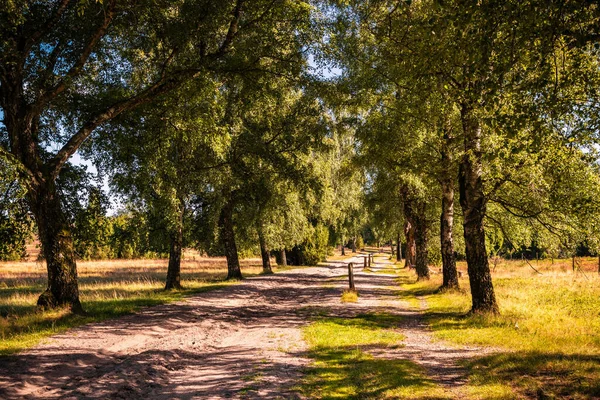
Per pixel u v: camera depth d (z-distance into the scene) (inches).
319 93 600.4
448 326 463.5
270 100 695.1
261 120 863.1
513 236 801.6
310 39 548.1
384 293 828.0
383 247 5516.7
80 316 486.0
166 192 730.8
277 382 269.3
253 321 543.8
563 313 516.7
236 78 608.4
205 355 364.8
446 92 444.8
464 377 274.1
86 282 1181.1
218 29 529.7
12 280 1330.0
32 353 324.5
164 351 347.9
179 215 832.9
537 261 1614.2
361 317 546.0
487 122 258.5
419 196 867.4
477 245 521.7
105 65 579.2
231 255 1109.1
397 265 2046.0
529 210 571.2
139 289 892.0
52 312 470.0
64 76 478.3
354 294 729.6
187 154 776.3
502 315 502.3
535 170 476.7
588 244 579.2
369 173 923.4
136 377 276.7
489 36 252.7
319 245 1974.7
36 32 473.4
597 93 282.4
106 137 602.5
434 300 681.6
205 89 525.0
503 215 776.9
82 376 283.3
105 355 337.7
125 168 672.4
